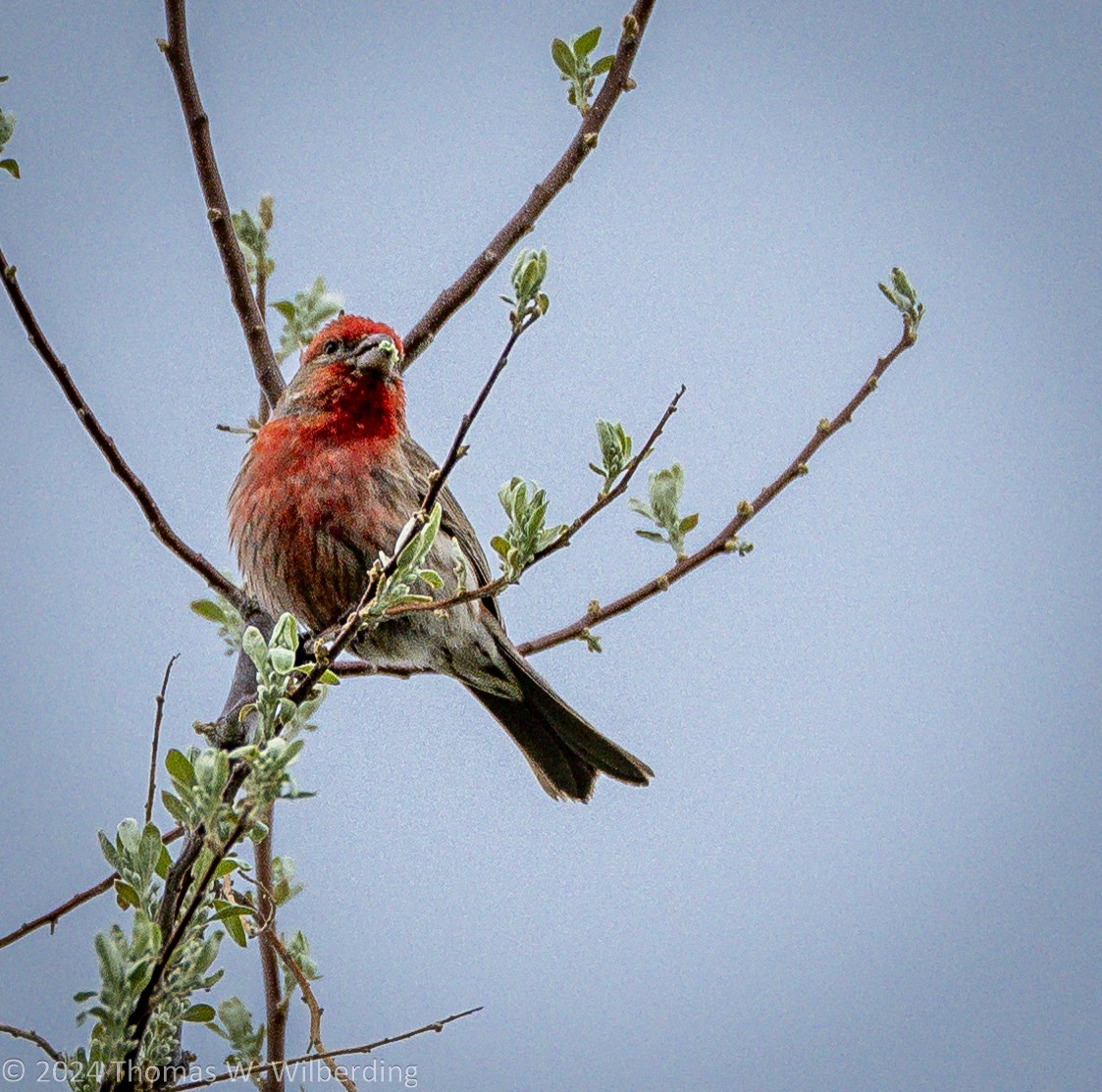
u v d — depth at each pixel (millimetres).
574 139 9586
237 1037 7688
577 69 9273
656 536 8961
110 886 7973
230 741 8195
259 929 7691
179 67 8820
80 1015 5887
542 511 7000
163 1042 6336
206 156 9031
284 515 9828
